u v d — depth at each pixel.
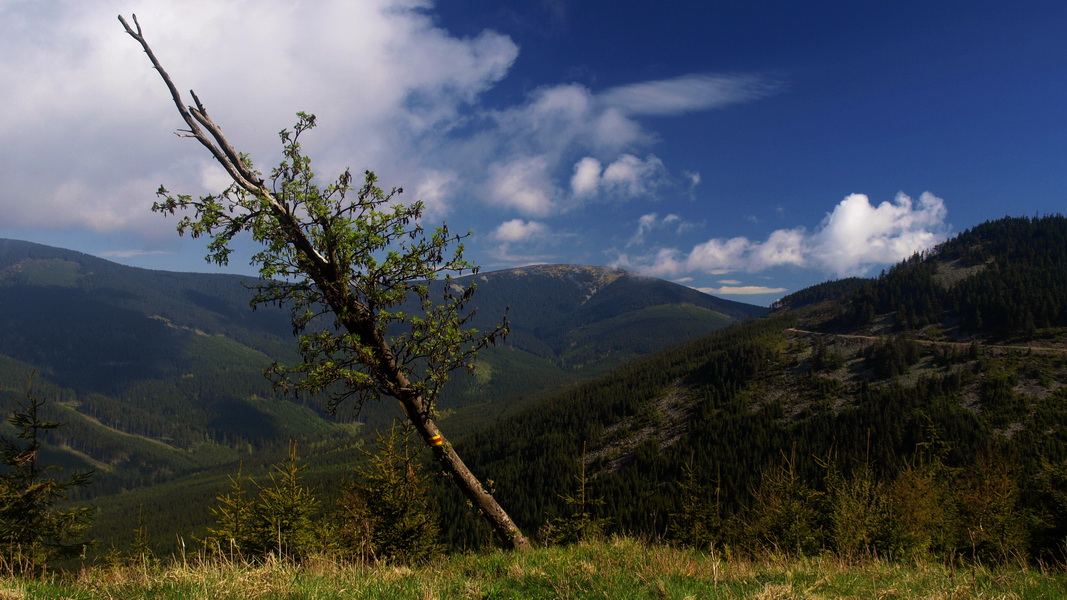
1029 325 147.00
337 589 6.23
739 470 108.06
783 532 14.92
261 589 5.99
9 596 5.62
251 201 11.08
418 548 15.56
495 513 12.75
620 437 150.88
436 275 11.73
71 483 13.65
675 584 6.81
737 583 7.08
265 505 17.22
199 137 11.47
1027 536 16.56
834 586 6.91
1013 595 6.45
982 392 117.62
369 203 11.60
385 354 11.72
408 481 16.75
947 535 16.48
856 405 130.50
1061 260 185.50
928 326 173.88
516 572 7.38
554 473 130.88
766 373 162.12
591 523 14.78
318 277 11.25
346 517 17.50
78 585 6.22
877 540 13.98
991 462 20.06
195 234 10.98
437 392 12.16
